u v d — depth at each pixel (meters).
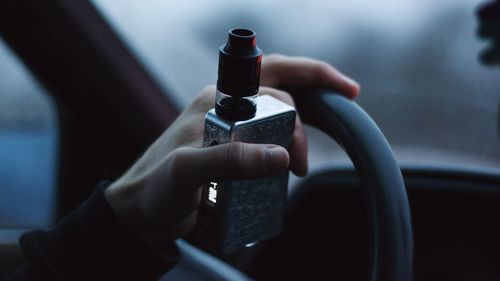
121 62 1.04
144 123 1.07
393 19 4.51
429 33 4.41
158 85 1.08
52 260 0.64
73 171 1.22
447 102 3.67
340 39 4.27
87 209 0.64
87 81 1.02
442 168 0.89
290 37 4.22
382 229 0.55
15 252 1.02
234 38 0.54
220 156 0.53
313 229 0.91
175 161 0.56
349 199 0.90
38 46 0.99
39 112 2.54
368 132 0.61
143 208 0.61
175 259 0.65
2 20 0.97
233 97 0.55
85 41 1.00
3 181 2.07
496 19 0.83
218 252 0.60
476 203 0.88
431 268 0.90
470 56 4.10
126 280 0.64
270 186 0.59
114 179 0.85
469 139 3.44
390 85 3.85
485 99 3.72
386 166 0.58
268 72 0.69
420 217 0.90
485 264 0.89
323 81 0.69
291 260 0.91
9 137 2.30
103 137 1.08
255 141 0.56
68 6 0.98
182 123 0.62
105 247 0.63
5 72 2.93
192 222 0.65
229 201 0.58
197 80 3.47
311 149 2.91
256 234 0.60
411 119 3.59
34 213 1.98
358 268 0.91
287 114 0.57
